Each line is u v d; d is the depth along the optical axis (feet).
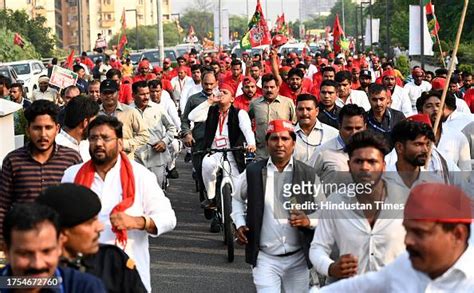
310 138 31.42
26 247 12.98
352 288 14.66
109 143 20.17
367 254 18.15
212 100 37.09
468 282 13.57
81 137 26.71
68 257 15.64
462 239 13.51
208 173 37.47
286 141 21.91
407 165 21.70
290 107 38.78
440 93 31.27
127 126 36.27
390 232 17.95
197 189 50.70
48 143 22.61
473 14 145.48
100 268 16.62
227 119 37.01
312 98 31.30
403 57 127.03
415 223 13.35
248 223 22.48
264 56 106.42
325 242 18.95
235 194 23.81
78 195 15.55
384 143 18.12
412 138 21.35
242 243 22.82
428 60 124.47
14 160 22.76
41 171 22.70
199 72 61.62
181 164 64.03
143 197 20.49
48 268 13.17
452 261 13.50
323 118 37.78
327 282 20.35
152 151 41.75
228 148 36.55
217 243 38.09
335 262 18.38
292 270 22.50
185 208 46.68
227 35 191.62
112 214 19.56
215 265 34.24
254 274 22.65
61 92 53.36
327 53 146.20
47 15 333.01
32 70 127.03
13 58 165.48
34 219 13.01
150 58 168.35
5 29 172.35
